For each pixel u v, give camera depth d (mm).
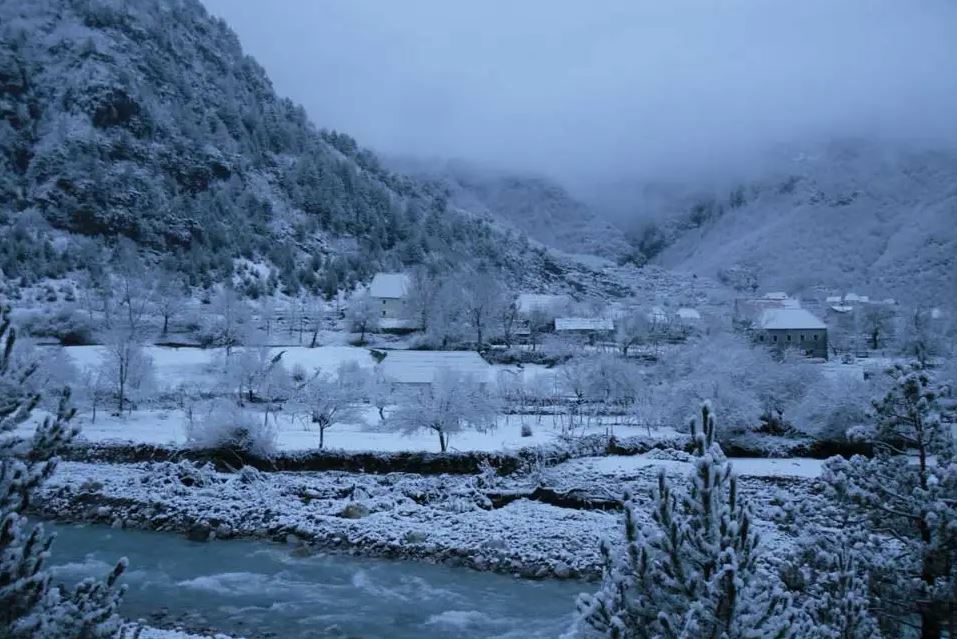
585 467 48562
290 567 31469
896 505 13867
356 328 120875
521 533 34625
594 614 10320
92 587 10172
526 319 136500
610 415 69000
